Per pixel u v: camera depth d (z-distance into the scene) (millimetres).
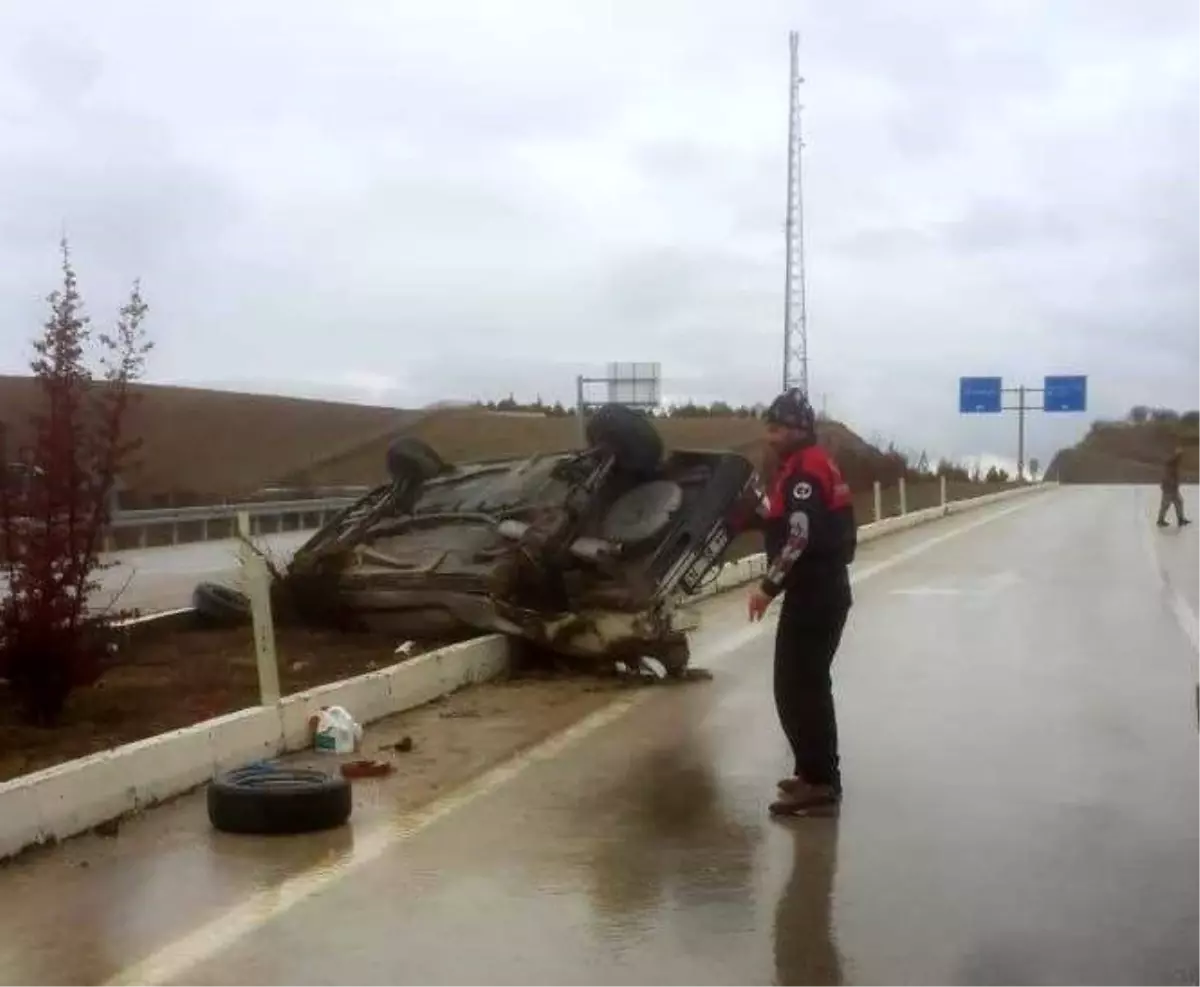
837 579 5340
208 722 5793
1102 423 95188
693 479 8617
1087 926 4039
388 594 8562
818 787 5309
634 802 5441
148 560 17906
